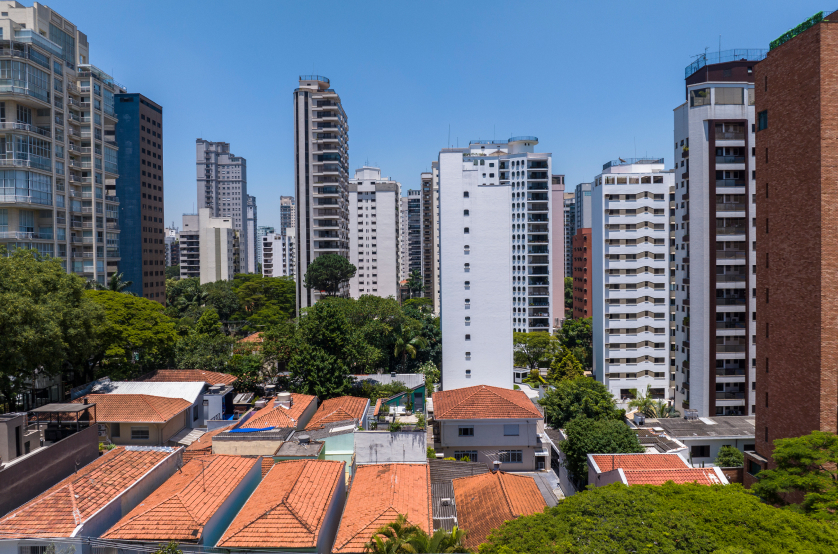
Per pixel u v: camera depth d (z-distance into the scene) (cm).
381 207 16362
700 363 6706
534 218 12950
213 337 7275
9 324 3809
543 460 5078
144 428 4566
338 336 5875
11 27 7131
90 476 2816
